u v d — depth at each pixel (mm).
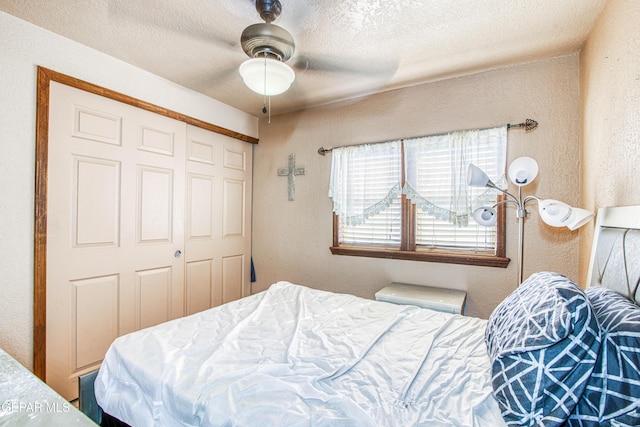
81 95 1936
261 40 1562
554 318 845
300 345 1328
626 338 778
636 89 1161
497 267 2189
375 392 991
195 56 2059
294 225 3090
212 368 1112
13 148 1658
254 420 866
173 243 2512
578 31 1727
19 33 1672
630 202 1195
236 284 3158
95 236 2014
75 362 1919
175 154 2516
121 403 1103
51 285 1811
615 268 1145
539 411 798
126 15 1635
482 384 1034
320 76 2324
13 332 1669
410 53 1988
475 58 2049
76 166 1918
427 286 2432
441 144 2350
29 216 1720
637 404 708
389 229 2621
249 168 3301
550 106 2023
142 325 2287
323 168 2934
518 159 1800
